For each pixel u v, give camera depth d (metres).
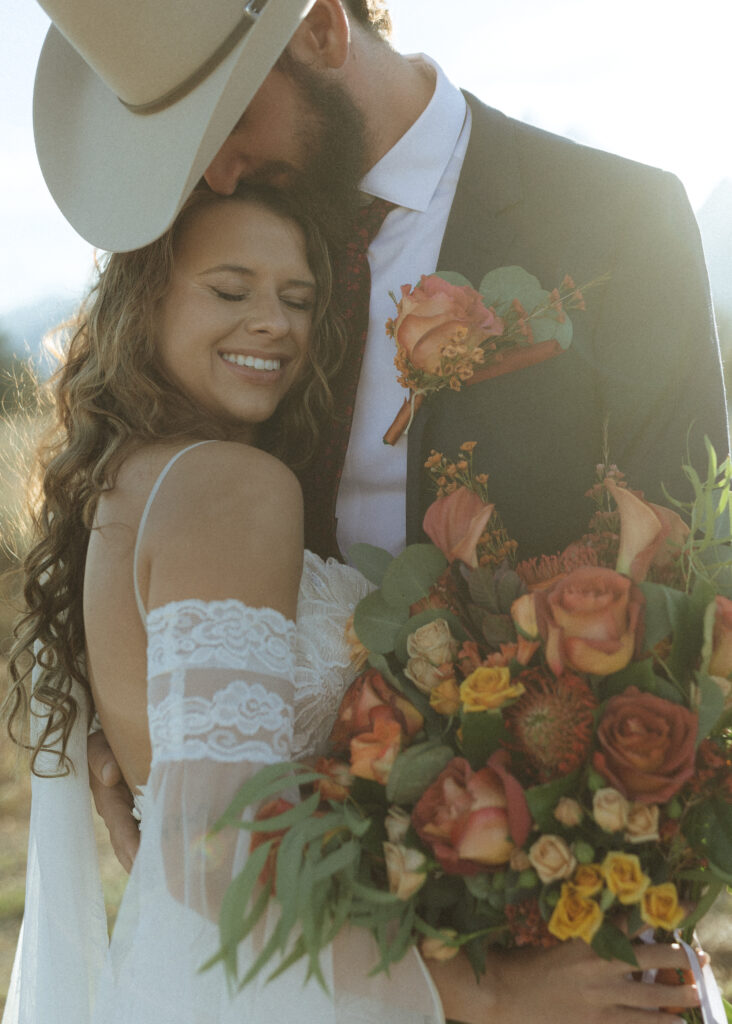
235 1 1.58
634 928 1.30
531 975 1.38
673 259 1.86
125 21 1.61
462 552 1.50
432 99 1.94
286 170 1.80
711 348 1.85
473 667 1.41
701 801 1.33
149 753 1.59
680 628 1.33
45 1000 1.79
